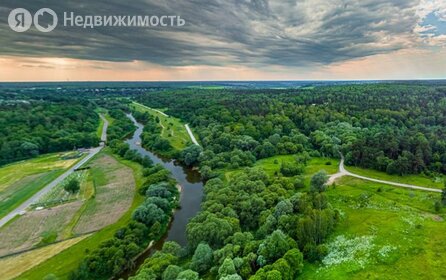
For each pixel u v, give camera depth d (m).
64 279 62.72
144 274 56.72
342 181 108.81
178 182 120.69
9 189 111.88
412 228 74.50
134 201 99.50
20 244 76.56
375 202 90.06
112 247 67.62
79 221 87.31
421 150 118.81
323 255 64.19
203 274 60.88
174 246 67.75
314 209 70.94
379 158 118.38
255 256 60.28
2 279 63.72
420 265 60.72
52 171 131.62
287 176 112.69
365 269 59.94
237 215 78.94
